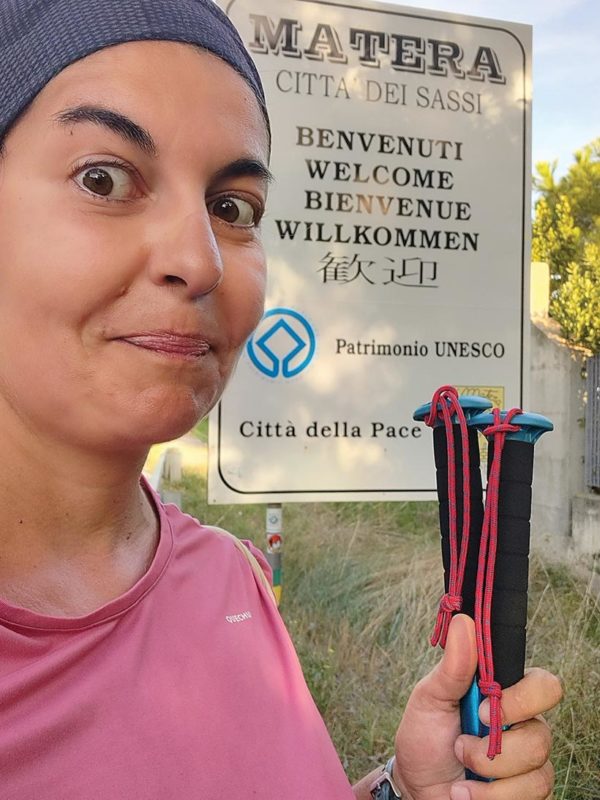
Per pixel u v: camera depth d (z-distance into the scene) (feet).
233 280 2.55
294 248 8.63
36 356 2.28
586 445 13.56
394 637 10.99
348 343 8.84
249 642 3.09
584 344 14.16
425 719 3.00
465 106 9.11
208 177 2.43
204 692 2.72
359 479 8.85
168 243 2.26
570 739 9.65
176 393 2.34
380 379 8.93
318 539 12.78
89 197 2.25
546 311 15.42
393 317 8.97
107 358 2.28
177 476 14.30
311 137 8.62
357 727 9.68
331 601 11.69
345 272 8.79
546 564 12.79
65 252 2.20
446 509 2.83
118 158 2.26
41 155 2.24
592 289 14.58
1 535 2.51
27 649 2.34
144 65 2.29
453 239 9.14
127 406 2.29
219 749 2.63
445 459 2.83
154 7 2.36
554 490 13.62
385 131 8.84
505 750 2.68
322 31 8.59
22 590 2.50
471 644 2.69
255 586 3.47
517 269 9.34
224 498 8.50
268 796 2.67
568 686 10.11
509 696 2.66
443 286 9.12
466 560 2.78
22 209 2.25
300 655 10.61
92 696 2.39
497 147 9.23
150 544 3.11
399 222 8.95
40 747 2.24
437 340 9.11
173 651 2.74
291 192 8.59
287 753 2.85
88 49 2.25
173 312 2.28
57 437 2.43
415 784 3.05
